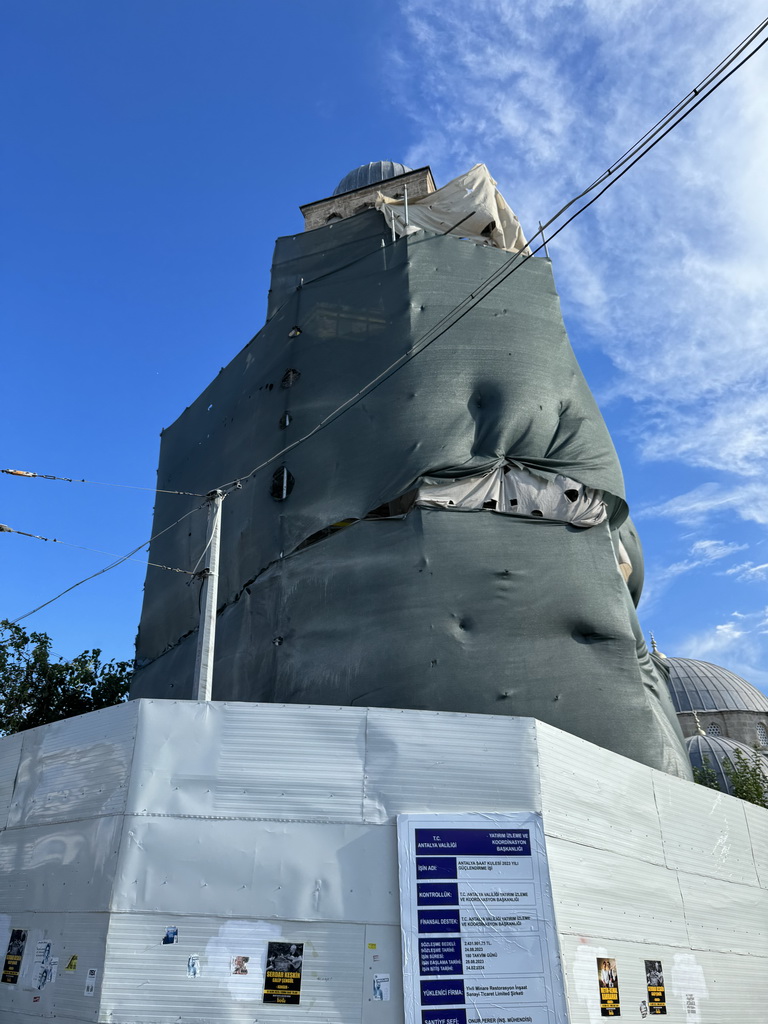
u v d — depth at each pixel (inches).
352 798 390.6
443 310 674.2
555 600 555.8
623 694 536.7
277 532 629.6
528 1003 352.8
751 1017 478.3
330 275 740.7
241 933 361.1
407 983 349.4
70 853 404.5
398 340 660.1
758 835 561.6
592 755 448.1
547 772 411.5
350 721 407.5
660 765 524.4
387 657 530.9
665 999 419.2
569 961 373.4
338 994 350.0
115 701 1035.9
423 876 372.8
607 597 567.2
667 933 442.3
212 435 786.8
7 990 400.2
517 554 565.9
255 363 761.0
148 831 381.1
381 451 611.8
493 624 540.4
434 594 545.0
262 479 666.8
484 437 621.3
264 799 389.1
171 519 807.1
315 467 637.9
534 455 619.2
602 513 609.3
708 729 2330.2
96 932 366.0
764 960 511.8
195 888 369.4
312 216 1077.1
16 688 976.9
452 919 365.1
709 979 456.8
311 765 396.8
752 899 525.3
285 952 357.7
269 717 406.6
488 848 383.9
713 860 504.7
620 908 418.9
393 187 1045.2
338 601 569.0
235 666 611.2
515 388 641.0
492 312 681.0
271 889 370.0
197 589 713.6
